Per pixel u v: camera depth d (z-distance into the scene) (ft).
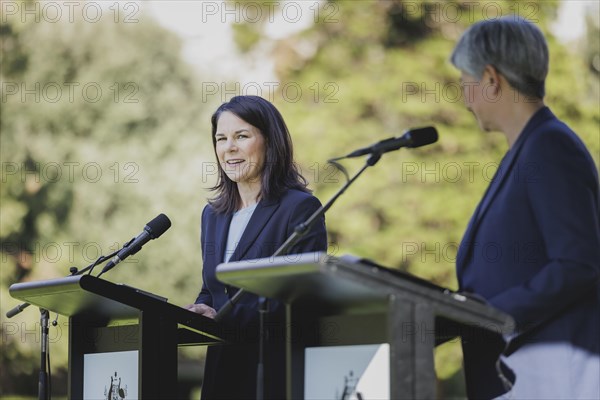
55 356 112.57
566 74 113.39
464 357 32.83
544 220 31.91
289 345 30.37
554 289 31.07
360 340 29.32
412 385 27.09
